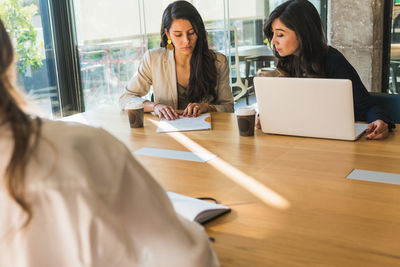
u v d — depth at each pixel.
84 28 4.72
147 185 0.68
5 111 0.61
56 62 4.61
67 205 0.61
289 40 2.32
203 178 1.55
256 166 1.64
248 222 1.19
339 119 1.87
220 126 2.28
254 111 2.04
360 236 1.08
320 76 2.35
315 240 1.07
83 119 2.62
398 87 4.21
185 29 2.60
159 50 2.86
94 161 0.64
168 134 2.18
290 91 1.94
